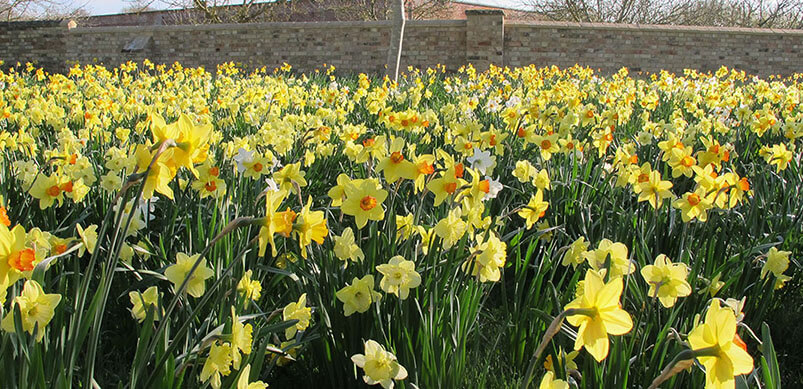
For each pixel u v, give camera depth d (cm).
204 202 315
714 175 260
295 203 320
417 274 186
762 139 522
